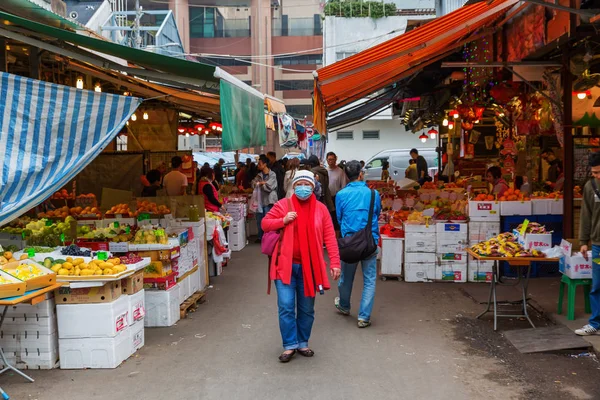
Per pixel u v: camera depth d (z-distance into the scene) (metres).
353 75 9.47
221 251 10.05
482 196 9.61
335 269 5.93
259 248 13.65
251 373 5.50
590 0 6.91
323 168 12.73
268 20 49.78
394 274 9.68
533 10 8.49
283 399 4.88
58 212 9.68
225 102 6.56
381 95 17.31
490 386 5.14
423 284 9.40
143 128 17.50
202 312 7.84
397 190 13.05
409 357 5.92
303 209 5.86
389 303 8.19
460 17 8.01
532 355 5.95
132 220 8.81
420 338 6.56
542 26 8.13
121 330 5.84
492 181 11.41
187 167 17.11
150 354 6.09
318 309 7.96
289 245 5.77
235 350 6.20
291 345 5.85
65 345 5.68
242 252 13.08
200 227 8.80
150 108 16.23
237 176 18.78
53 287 5.47
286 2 52.16
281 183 13.61
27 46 8.70
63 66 9.70
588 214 6.36
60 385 5.26
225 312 7.82
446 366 5.65
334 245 5.99
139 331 6.29
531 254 6.84
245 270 10.88
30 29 7.05
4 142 5.52
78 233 7.68
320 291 5.79
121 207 9.48
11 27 7.02
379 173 27.86
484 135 18.30
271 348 6.25
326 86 9.92
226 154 39.22
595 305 6.27
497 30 10.26
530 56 8.99
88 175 15.91
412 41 8.32
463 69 13.38
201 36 51.19
